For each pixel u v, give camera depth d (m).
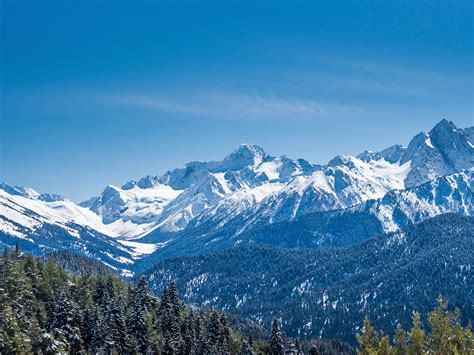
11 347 114.81
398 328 58.03
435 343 55.59
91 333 150.38
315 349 139.25
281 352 148.12
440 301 58.06
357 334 59.53
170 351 160.88
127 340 150.00
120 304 160.12
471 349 53.25
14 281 156.12
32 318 135.88
